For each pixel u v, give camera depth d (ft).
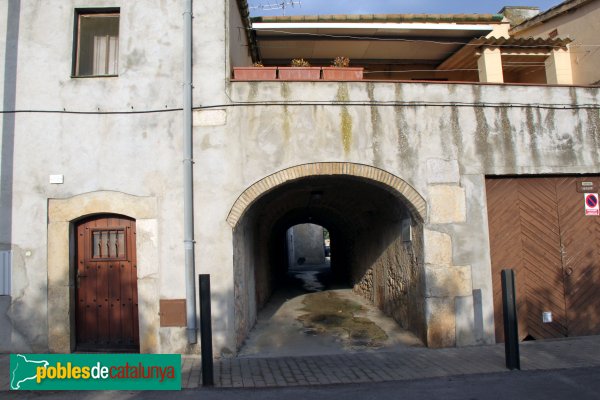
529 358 22.44
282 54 38.91
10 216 24.14
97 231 24.93
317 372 20.89
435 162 25.41
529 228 26.71
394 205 29.48
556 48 33.78
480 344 24.98
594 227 27.25
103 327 24.47
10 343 23.71
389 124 25.30
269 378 20.03
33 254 23.99
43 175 24.31
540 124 26.61
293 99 24.91
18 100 24.75
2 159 24.40
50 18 25.44
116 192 24.20
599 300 26.99
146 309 23.67
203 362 19.11
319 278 68.44
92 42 26.00
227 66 25.02
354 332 28.91
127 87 24.81
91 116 24.63
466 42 36.09
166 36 25.22
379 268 36.52
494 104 26.23
